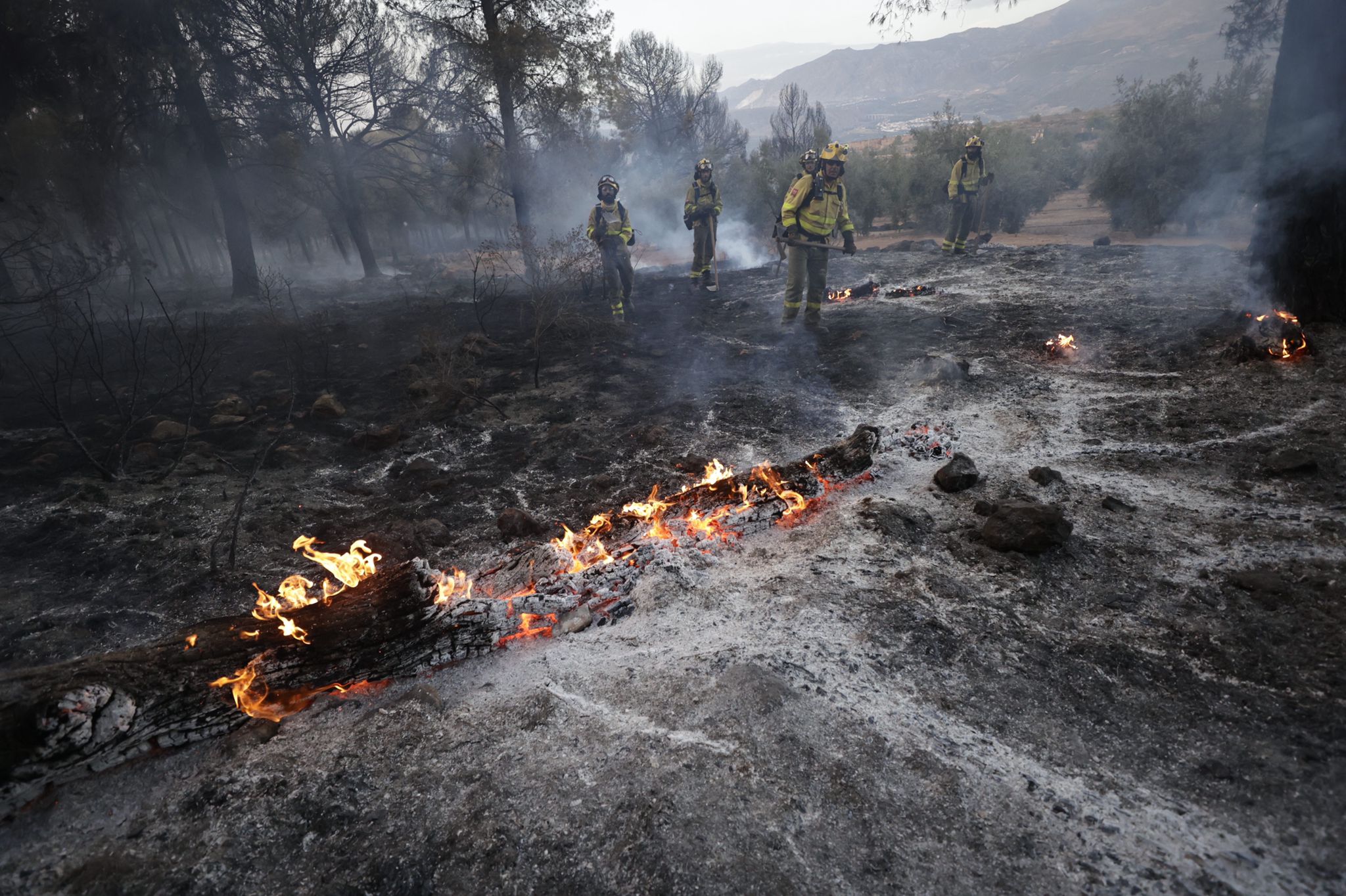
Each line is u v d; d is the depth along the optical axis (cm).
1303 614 241
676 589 284
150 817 182
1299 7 515
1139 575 277
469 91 1448
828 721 201
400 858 165
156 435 522
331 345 891
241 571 332
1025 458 410
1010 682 218
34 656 260
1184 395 483
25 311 1066
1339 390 444
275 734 215
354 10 1470
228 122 1478
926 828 166
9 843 178
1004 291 876
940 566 291
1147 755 186
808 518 344
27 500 417
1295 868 150
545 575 291
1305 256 546
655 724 203
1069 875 152
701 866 156
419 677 242
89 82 1180
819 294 779
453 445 512
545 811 175
